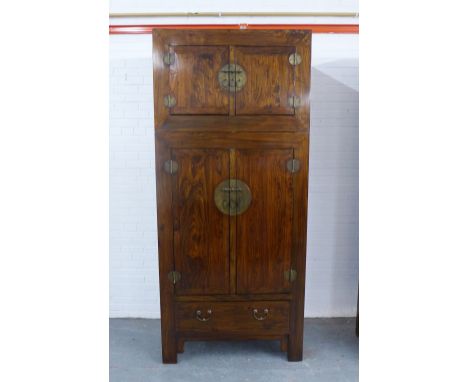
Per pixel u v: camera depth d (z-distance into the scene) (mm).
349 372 2355
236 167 2213
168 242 2271
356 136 2869
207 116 2172
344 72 2803
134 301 3025
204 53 2125
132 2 2740
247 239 2277
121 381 2277
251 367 2406
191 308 2340
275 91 2160
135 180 2889
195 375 2332
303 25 2748
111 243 2955
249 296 2332
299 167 2225
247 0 2740
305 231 2279
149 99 2801
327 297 3037
